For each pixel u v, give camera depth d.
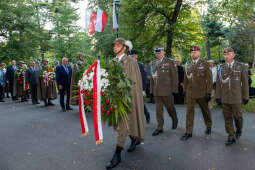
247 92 3.86
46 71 8.57
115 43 3.33
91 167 3.09
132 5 13.08
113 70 3.06
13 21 21.14
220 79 4.04
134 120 3.24
